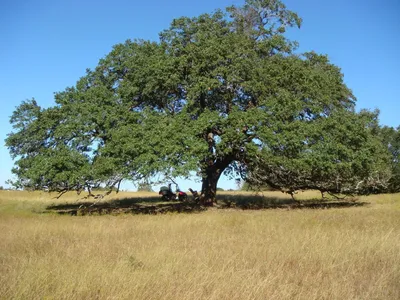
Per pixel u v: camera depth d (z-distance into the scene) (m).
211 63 22.89
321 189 28.61
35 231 12.59
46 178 21.25
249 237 10.88
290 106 21.59
